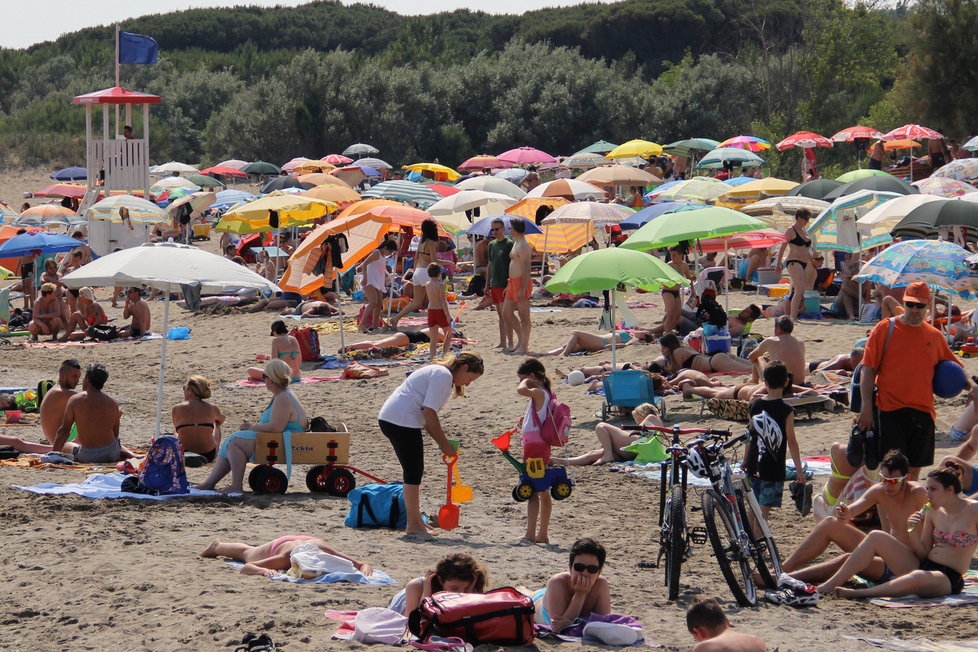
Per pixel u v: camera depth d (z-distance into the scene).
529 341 43.62
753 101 143.50
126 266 22.91
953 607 15.72
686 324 39.59
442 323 41.28
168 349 47.44
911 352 18.62
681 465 16.45
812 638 13.91
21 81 188.75
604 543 19.89
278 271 61.00
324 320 51.59
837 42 118.12
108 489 21.67
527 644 13.28
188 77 173.00
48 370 42.25
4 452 24.98
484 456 28.66
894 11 132.88
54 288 51.25
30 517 19.28
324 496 22.84
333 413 34.56
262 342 47.78
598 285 31.33
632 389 30.91
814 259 49.00
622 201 82.75
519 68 154.38
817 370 32.44
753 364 30.81
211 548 17.16
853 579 17.00
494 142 148.62
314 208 61.03
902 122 97.12
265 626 13.41
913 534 16.75
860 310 42.94
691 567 18.16
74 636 13.02
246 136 143.75
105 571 15.81
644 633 14.03
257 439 22.62
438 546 18.83
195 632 13.14
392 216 45.72
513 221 41.06
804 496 19.09
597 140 147.38
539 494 19.58
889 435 18.78
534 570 17.33
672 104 144.62
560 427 19.28
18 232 68.69
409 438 19.34
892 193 43.16
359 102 144.62
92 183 78.25
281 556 16.30
